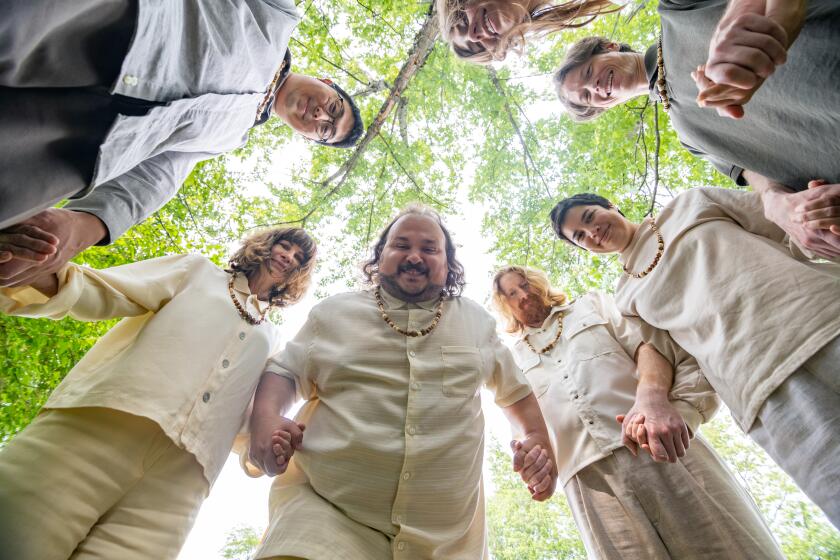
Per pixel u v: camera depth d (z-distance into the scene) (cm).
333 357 164
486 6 165
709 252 187
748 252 176
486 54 184
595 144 566
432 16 480
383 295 192
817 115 119
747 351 159
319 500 135
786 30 77
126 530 137
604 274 602
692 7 133
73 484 131
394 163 674
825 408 138
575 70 238
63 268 139
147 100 111
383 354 165
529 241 661
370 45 588
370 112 621
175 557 146
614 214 238
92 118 101
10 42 72
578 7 171
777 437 149
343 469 137
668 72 152
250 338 191
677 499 172
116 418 145
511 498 1143
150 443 148
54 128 93
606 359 217
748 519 166
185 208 562
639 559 170
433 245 192
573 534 1098
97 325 422
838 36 106
